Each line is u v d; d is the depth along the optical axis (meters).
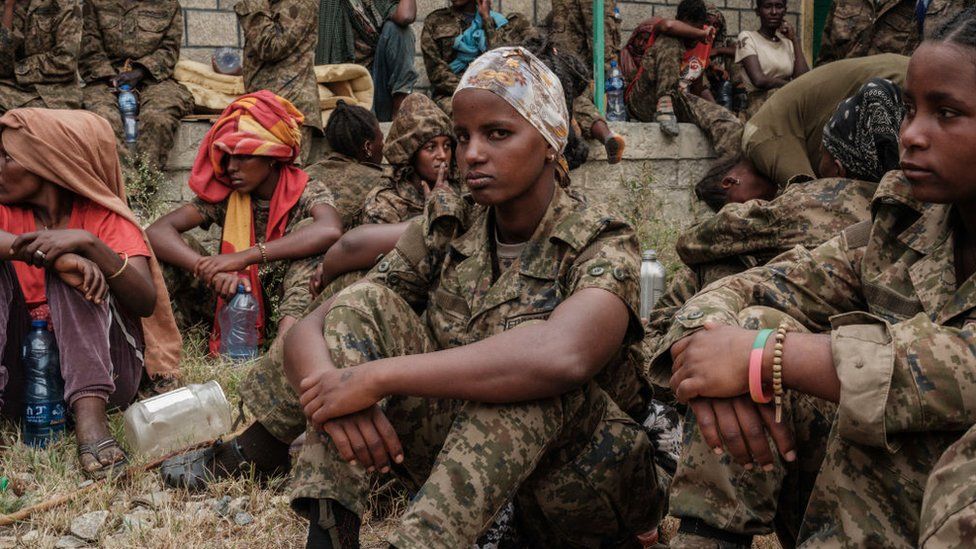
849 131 2.84
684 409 3.25
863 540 1.82
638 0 10.14
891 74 3.92
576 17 8.95
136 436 3.53
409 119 5.00
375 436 2.21
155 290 3.90
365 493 2.28
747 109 9.51
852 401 1.76
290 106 5.23
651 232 7.87
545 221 2.40
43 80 6.47
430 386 2.13
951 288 1.94
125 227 3.90
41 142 3.71
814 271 2.21
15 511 3.10
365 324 2.33
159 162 6.66
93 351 3.54
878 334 1.80
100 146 3.91
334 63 8.05
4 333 3.55
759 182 4.05
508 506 2.55
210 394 3.70
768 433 2.05
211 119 6.94
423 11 9.17
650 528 2.66
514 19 8.30
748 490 2.06
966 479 1.48
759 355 1.91
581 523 2.44
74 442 3.60
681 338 2.05
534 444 2.13
